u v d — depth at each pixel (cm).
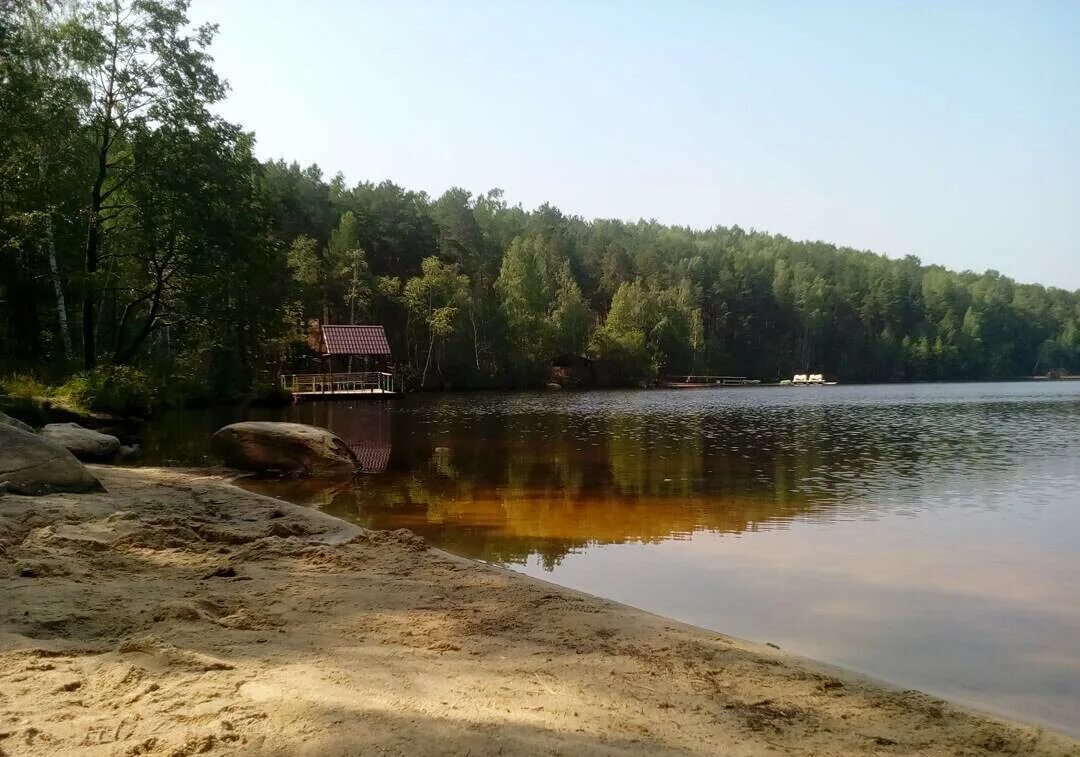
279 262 4250
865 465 1581
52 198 2714
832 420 2977
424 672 431
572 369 7900
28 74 2525
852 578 722
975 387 8188
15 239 2661
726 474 1457
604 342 8012
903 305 11688
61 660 420
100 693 371
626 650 495
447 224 8494
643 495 1221
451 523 1007
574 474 1466
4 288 3023
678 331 9031
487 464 1625
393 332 6681
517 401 4762
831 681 452
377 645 481
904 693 439
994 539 890
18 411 1956
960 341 11488
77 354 3036
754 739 365
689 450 1886
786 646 537
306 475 1453
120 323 3288
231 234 2948
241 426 1520
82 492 1034
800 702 419
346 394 4762
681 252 11819
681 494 1232
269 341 4703
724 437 2247
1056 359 12619
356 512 1085
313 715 345
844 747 361
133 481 1229
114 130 2758
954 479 1376
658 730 366
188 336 3812
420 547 802
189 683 387
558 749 327
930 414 3369
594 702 400
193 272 2991
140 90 2752
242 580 645
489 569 714
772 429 2542
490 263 8406
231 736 317
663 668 464
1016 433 2353
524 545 877
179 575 651
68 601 548
